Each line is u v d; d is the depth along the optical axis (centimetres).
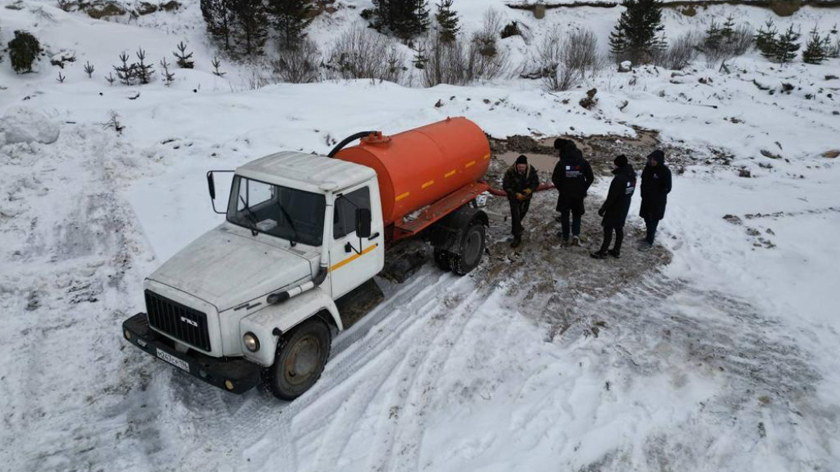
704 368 607
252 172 594
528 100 1712
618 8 3344
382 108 1580
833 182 1252
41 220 919
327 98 1616
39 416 525
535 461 471
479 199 1098
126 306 705
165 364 600
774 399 557
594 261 871
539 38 3097
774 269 838
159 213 938
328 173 585
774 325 697
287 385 534
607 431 506
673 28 3272
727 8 3422
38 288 732
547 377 585
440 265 814
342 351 630
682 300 762
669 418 527
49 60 2078
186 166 1159
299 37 2661
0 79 1959
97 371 589
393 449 490
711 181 1247
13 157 1115
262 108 1471
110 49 2239
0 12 2156
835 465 471
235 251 557
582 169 859
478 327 680
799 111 1867
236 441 499
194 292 496
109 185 1048
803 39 3177
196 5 2678
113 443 495
